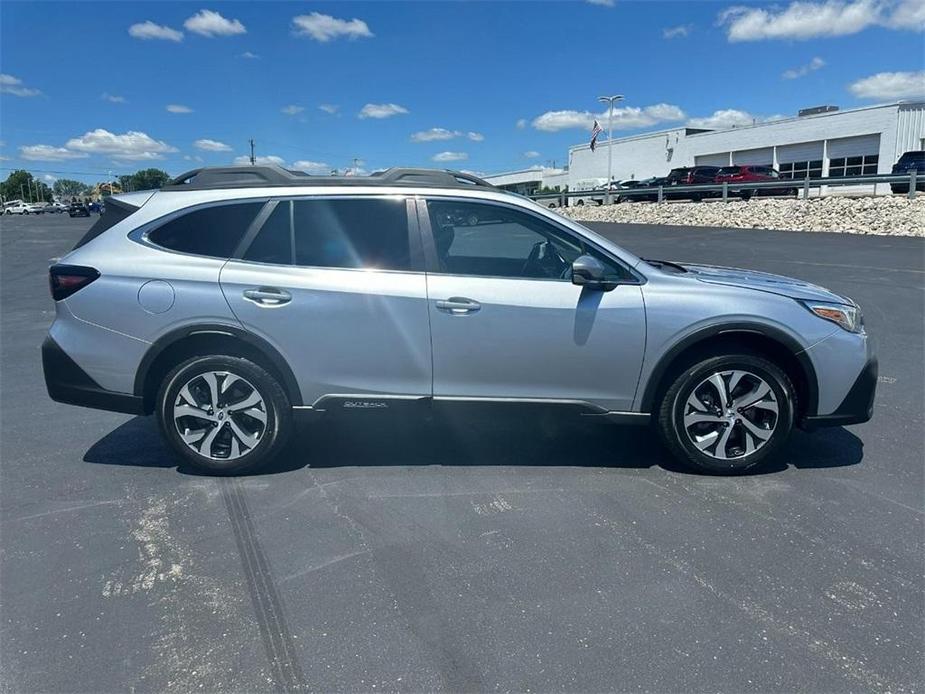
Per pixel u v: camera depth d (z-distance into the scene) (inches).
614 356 162.9
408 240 164.7
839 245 682.2
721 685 99.7
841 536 141.0
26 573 128.6
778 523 146.5
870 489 162.9
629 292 162.2
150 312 162.1
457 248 167.0
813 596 120.6
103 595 121.6
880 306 390.0
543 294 161.6
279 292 161.6
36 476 172.2
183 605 118.6
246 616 115.6
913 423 208.5
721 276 176.7
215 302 161.5
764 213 949.2
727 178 1386.6
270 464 178.9
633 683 100.0
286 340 162.6
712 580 125.4
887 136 1491.1
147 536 142.1
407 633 111.0
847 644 108.3
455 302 160.7
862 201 885.2
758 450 167.9
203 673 102.3
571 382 164.9
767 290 166.2
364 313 161.6
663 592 121.8
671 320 160.9
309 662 104.5
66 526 146.5
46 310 434.6
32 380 266.7
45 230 1503.4
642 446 190.4
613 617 114.9
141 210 168.7
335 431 201.8
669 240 829.8
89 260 165.3
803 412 168.7
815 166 1674.5
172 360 168.4
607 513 151.3
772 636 110.1
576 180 2495.1
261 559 133.2
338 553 135.0
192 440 168.9
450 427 204.2
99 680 100.9
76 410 227.1
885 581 125.1
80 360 165.2
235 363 164.9
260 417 167.8
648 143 2149.4
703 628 112.1
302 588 123.4
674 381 165.6
